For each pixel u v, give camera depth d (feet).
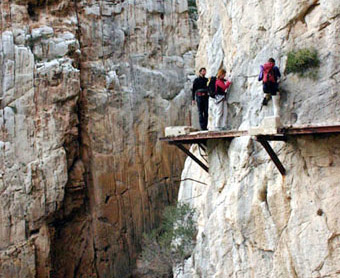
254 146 31.68
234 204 32.55
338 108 27.27
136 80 78.23
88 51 75.51
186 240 43.42
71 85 69.56
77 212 72.95
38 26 71.26
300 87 29.43
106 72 76.07
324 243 26.25
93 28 76.07
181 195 49.83
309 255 26.99
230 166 34.14
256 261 30.66
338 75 27.50
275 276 29.14
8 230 63.46
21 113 66.54
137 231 74.79
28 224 65.36
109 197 73.51
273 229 29.40
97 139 73.67
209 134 32.73
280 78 30.73
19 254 63.52
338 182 26.02
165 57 82.02
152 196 76.79
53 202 66.95
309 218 27.22
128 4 79.46
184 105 82.28
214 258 35.29
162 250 51.52
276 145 29.73
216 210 35.81
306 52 28.91
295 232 27.91
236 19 36.42
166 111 80.12
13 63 67.10
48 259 66.33
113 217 73.41
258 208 30.48
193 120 80.64
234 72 36.22
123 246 73.51
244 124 33.96
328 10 28.25
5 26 68.03
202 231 39.78
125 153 75.46
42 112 67.77
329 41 28.17
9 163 64.80
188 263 41.34
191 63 84.48
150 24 81.15
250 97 33.99
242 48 35.42
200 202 44.57
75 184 71.05
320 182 26.84
